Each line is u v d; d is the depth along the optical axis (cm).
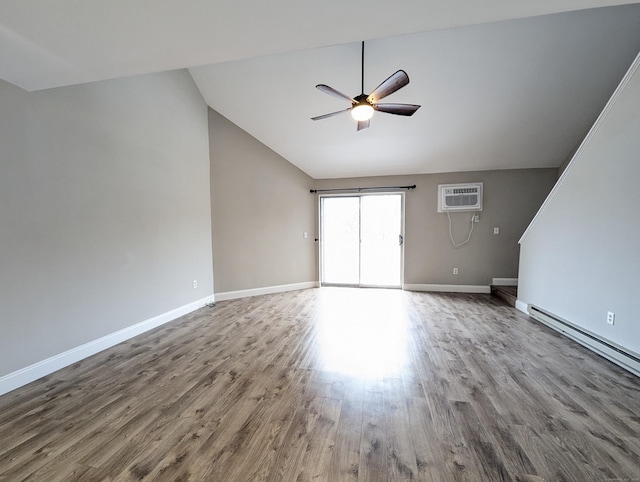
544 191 491
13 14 142
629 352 220
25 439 157
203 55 188
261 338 304
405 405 185
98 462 140
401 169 525
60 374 229
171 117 369
